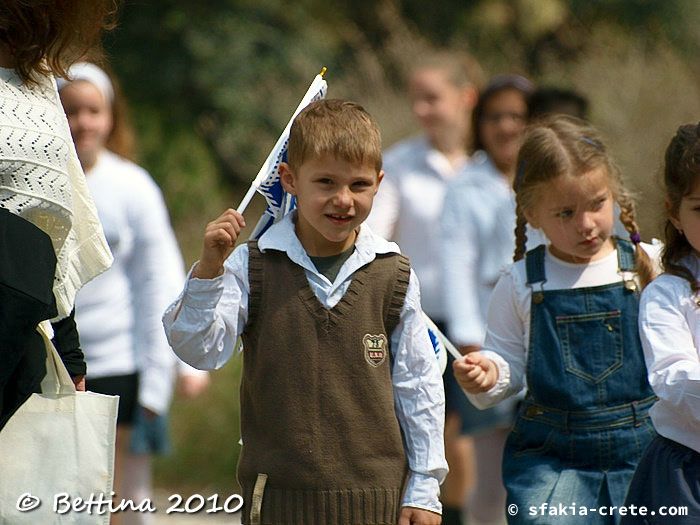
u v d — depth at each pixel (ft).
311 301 45.19
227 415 102.89
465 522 86.02
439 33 194.29
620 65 153.99
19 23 43.39
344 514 44.73
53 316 42.34
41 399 43.86
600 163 51.24
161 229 71.51
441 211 78.74
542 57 185.16
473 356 51.52
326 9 197.57
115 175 70.44
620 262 52.85
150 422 71.77
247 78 188.65
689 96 148.36
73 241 46.80
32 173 43.01
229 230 43.42
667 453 47.34
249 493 45.52
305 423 44.78
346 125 44.75
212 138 189.47
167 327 44.80
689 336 47.85
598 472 51.34
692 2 186.80
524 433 52.44
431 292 81.00
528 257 53.36
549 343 52.11
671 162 48.55
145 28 189.88
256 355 45.47
